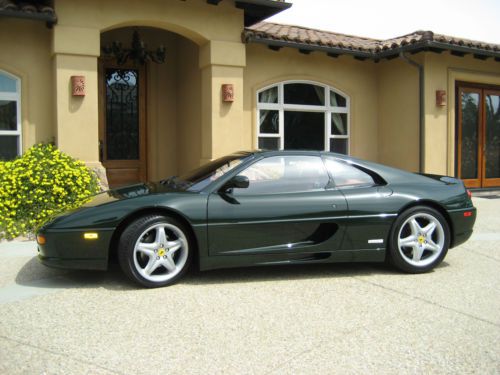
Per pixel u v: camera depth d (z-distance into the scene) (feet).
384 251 17.87
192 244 16.70
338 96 37.93
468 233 18.95
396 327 13.05
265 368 10.74
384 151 38.96
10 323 13.20
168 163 36.88
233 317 13.67
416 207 18.12
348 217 17.42
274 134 35.45
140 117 36.01
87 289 16.05
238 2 30.60
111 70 34.96
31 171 24.23
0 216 23.27
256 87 34.45
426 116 35.63
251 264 16.88
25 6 25.70
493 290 16.28
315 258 17.47
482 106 40.04
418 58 35.76
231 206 16.58
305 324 13.21
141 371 10.57
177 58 36.76
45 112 28.45
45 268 18.52
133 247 15.78
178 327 12.94
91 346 11.78
